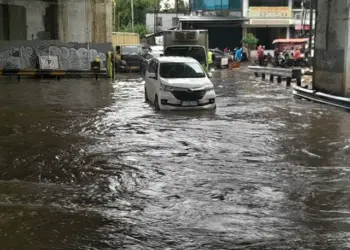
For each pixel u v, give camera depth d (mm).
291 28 47219
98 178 8047
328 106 16609
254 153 9766
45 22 33094
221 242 5496
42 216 6293
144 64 32406
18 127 12633
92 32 34188
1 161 9117
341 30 16625
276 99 18844
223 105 16906
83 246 5402
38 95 20000
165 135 11523
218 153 9758
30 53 29969
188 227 5938
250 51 45844
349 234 5742
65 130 12227
